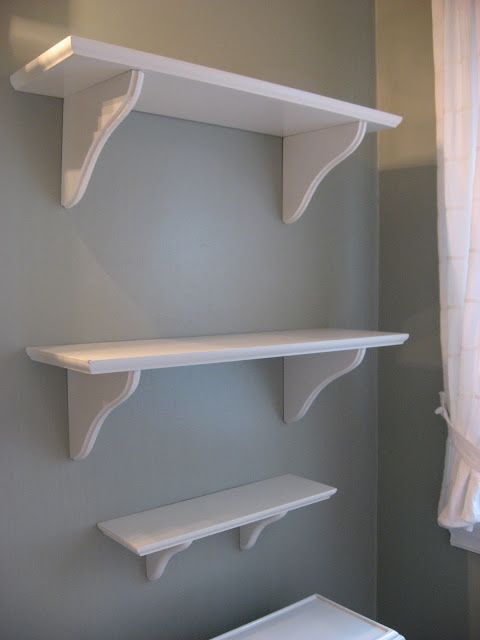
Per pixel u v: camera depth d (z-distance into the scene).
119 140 1.41
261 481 1.70
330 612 1.61
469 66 1.59
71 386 1.34
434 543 1.87
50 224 1.32
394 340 1.60
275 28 1.67
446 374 1.69
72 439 1.35
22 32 1.27
